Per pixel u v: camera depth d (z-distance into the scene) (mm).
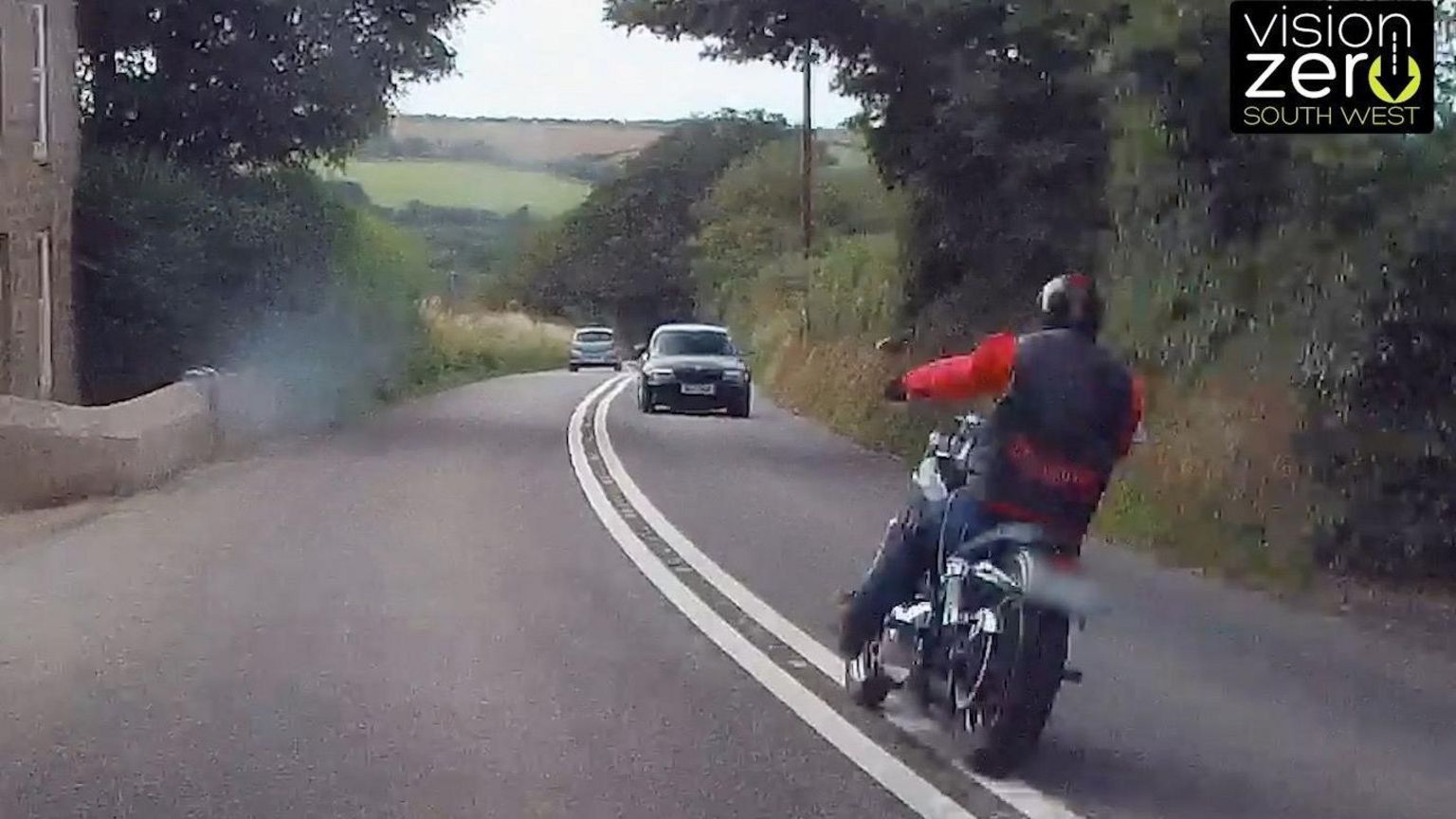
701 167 102812
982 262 26719
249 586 12242
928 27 24219
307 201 29781
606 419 30984
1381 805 7301
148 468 18531
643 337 102188
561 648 10227
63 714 8570
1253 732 8539
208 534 14852
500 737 8188
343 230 30641
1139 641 10859
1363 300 12531
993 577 7586
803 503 17969
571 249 102625
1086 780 7602
